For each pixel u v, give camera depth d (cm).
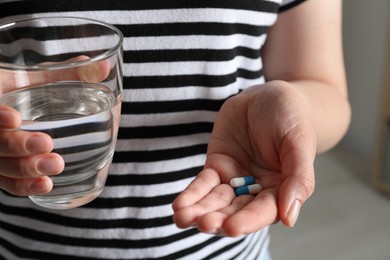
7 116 44
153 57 60
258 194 47
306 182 46
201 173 50
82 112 46
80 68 45
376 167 180
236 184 48
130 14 58
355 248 158
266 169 52
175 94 61
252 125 52
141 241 64
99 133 46
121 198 63
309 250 158
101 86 46
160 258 65
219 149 53
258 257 73
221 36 60
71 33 52
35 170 45
